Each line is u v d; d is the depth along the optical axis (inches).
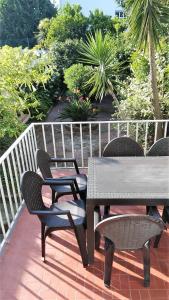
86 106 289.0
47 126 306.3
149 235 77.5
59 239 107.1
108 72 203.6
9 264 96.3
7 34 918.4
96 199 82.9
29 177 95.2
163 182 90.5
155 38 166.7
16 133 175.2
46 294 85.3
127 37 177.6
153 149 120.3
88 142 269.1
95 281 89.0
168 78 201.6
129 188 87.4
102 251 100.2
